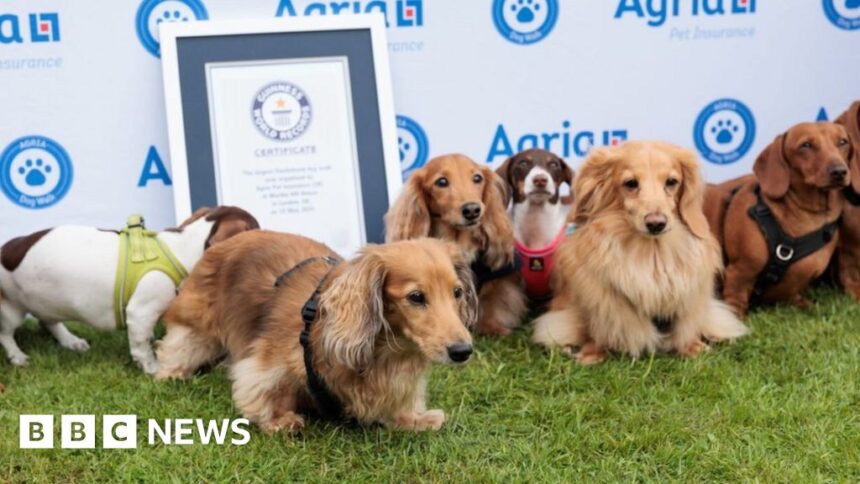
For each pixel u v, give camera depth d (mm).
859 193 4594
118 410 3541
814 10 5414
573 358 4105
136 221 4055
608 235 4039
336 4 5059
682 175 4031
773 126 5543
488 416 3480
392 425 3340
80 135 4957
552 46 5246
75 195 5016
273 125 4914
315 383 3156
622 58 5316
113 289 3910
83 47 4867
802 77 5496
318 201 4949
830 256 4656
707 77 5414
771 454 3115
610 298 4070
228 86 4867
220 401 3609
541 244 4773
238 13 4969
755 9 5359
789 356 4043
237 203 4855
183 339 3799
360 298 2928
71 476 3039
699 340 4230
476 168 4422
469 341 2848
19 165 4938
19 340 4465
